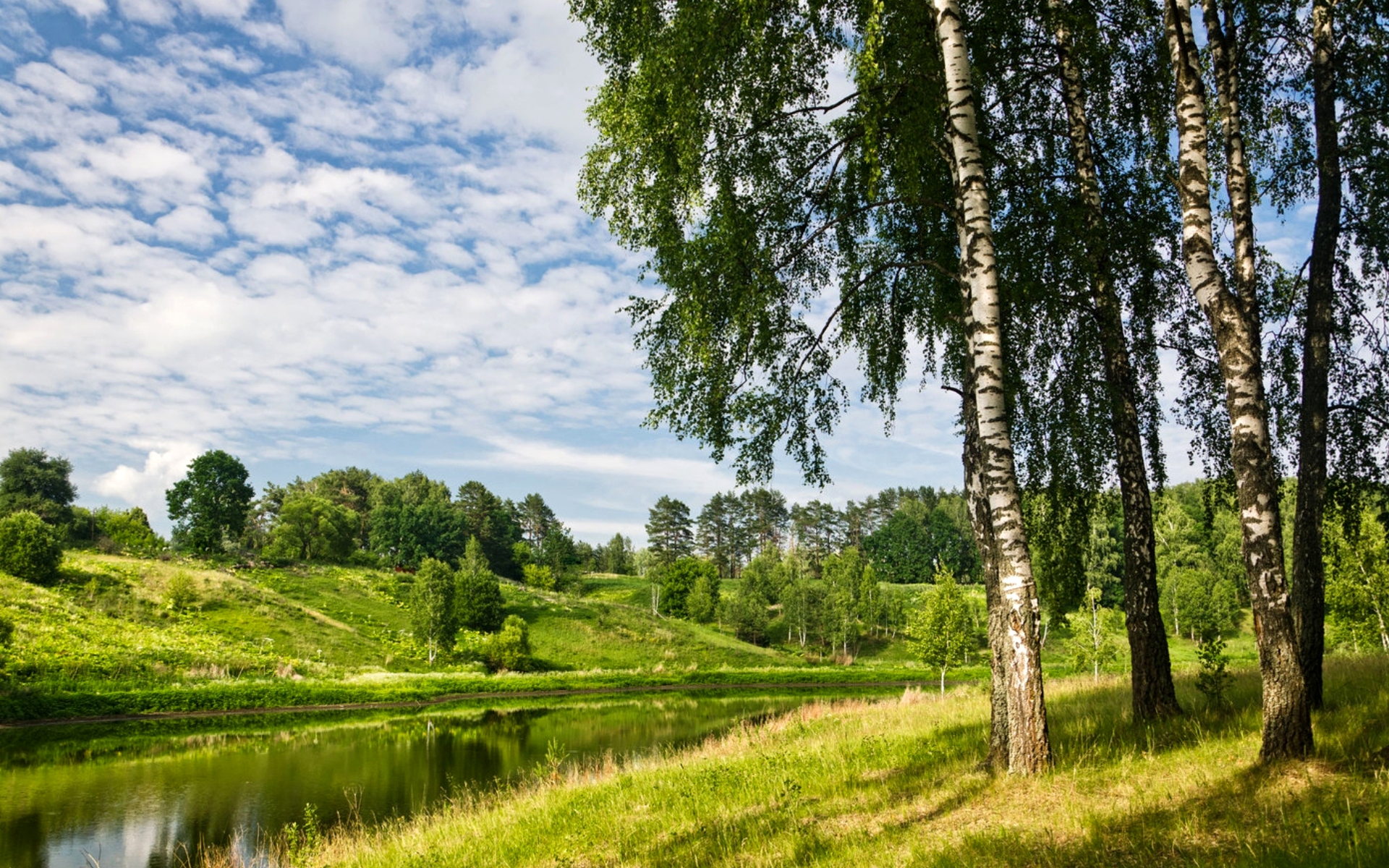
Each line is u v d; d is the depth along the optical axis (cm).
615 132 986
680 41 862
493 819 1153
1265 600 695
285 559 8506
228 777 2222
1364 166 1069
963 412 1019
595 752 2506
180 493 8225
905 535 11638
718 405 1091
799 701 4403
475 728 3294
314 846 1141
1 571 5347
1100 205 1052
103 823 1734
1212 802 604
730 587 11281
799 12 938
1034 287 980
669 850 815
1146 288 1102
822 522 13650
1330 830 486
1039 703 773
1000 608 876
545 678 5469
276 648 5341
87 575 5831
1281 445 1269
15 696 3528
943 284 1091
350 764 2400
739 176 1027
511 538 13575
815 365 1173
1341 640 2989
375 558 9956
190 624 5397
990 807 700
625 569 14000
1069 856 539
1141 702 1000
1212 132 1161
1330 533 2442
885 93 913
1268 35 1094
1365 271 1141
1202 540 7625
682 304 985
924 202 1000
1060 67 1066
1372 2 1065
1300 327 1227
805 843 695
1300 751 664
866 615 7881
